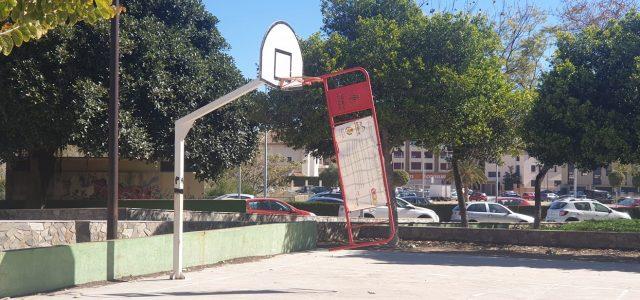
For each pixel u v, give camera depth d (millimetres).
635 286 12359
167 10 25000
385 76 18453
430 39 18938
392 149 21750
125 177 32562
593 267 15594
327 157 23688
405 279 13109
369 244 10789
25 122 20484
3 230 16969
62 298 10609
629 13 18875
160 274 13719
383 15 20281
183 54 23688
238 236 16516
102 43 21453
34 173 26406
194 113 12609
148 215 25297
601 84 18109
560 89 18031
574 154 18234
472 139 21531
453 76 18359
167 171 33469
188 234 14641
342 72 11336
